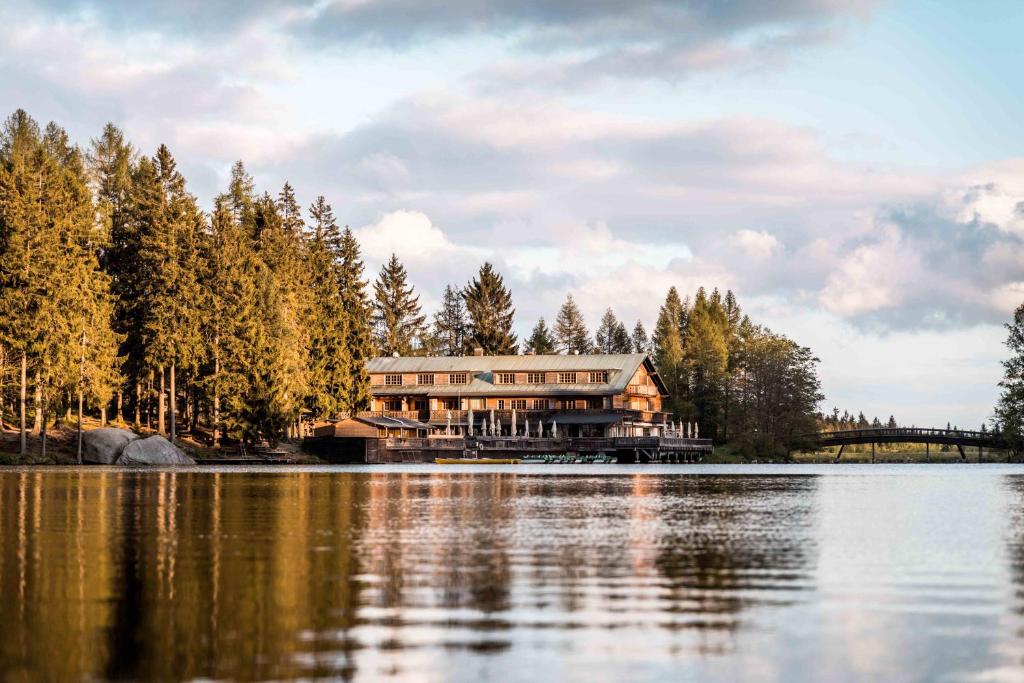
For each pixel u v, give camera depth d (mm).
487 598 17500
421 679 12484
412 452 119875
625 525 30719
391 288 182875
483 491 51062
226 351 108500
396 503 40875
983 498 44844
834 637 14656
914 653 13773
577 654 13641
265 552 23500
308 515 34156
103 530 28453
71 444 93375
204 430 117375
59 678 12477
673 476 75938
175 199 108875
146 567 20953
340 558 22453
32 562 21594
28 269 86750
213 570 20578
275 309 112750
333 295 131500
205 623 15383
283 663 13125
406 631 14898
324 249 141500
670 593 18031
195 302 105688
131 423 112062
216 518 32688
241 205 138250
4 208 89312
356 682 12336
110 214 112000
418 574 20156
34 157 99750
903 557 22828
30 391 89250
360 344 135000
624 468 101188
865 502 42000
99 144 119438
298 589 18328
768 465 116812
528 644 14164
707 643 14273
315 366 124250
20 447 86750
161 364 103000
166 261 105062
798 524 31094
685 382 169000
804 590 18422
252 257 116062
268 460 110125
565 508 38281
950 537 27141
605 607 16750
